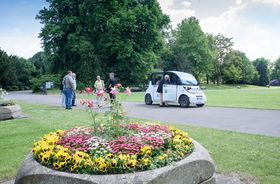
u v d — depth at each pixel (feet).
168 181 12.35
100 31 156.35
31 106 62.03
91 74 153.28
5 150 24.67
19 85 209.77
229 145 24.73
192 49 236.43
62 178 12.11
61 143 15.29
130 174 12.00
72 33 150.30
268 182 16.60
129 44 147.33
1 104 43.24
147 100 65.21
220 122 38.11
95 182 11.59
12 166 20.59
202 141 26.32
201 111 51.47
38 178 12.66
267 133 30.19
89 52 148.36
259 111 50.70
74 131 17.75
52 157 13.29
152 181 11.76
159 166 12.67
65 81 55.26
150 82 65.10
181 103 59.57
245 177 17.37
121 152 13.38
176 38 242.37
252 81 372.99
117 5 151.94
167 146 14.83
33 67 244.63
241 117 42.88
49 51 158.20
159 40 159.53
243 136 28.30
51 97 99.30
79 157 12.73
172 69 233.76
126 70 158.61
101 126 17.33
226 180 16.94
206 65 243.60
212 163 14.69
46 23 156.56
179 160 13.46
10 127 34.94
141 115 45.78
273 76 423.23
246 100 79.15
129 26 144.36
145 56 153.69
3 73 194.49
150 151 13.43
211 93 127.03
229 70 293.84
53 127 34.60
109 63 162.20
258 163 19.89
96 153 13.32
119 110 16.96
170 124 36.04
